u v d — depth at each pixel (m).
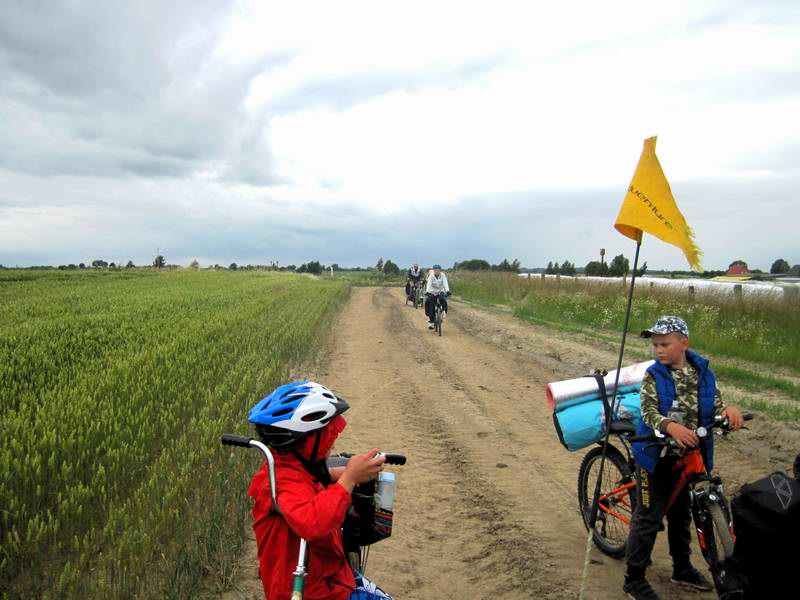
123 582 4.31
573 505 6.36
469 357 15.31
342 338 18.55
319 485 2.80
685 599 4.57
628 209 4.07
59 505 5.12
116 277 42.81
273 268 87.50
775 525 3.03
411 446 8.31
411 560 5.28
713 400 4.34
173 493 5.32
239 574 4.84
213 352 12.29
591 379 4.95
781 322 16.98
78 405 7.32
